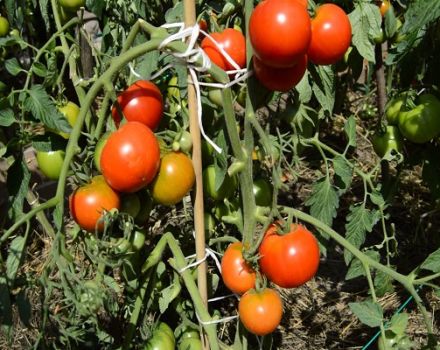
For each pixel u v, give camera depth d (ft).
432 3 3.24
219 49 2.88
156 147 2.72
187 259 3.34
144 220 3.18
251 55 2.84
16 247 2.74
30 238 5.30
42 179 5.64
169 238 3.26
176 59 2.86
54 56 3.52
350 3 4.28
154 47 2.80
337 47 2.79
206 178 3.22
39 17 4.43
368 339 4.61
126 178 2.67
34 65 3.44
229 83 2.83
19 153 3.27
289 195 6.01
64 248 2.81
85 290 2.77
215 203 3.43
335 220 5.78
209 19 3.32
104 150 2.69
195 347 3.34
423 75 4.03
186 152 2.95
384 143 4.09
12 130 4.23
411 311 4.79
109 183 2.73
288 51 2.54
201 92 3.10
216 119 3.24
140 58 3.39
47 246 5.33
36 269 5.07
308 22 2.55
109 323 3.81
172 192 2.87
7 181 3.28
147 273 3.35
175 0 3.74
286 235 2.79
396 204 5.85
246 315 2.90
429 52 3.92
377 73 4.85
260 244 2.86
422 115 3.80
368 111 6.84
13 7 3.97
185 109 3.14
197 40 3.00
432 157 4.15
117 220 2.92
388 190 4.55
